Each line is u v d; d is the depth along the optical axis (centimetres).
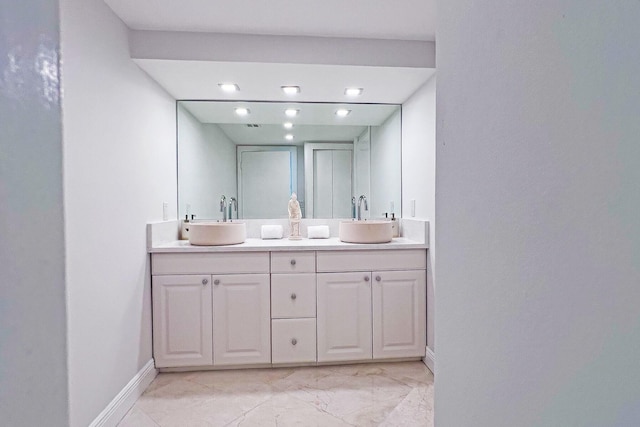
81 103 151
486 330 58
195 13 184
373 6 179
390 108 289
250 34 205
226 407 191
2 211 24
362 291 240
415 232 254
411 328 243
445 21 72
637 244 33
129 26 195
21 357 26
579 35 39
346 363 245
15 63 25
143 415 185
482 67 59
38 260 28
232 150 284
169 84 239
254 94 263
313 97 272
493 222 56
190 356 229
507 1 52
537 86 46
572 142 40
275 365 239
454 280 69
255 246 232
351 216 294
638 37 32
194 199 279
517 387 50
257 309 233
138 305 206
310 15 187
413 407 191
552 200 43
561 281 42
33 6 27
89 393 155
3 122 24
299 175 290
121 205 187
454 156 69
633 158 33
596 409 37
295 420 180
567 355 41
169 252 224
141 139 212
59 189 30
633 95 33
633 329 33
